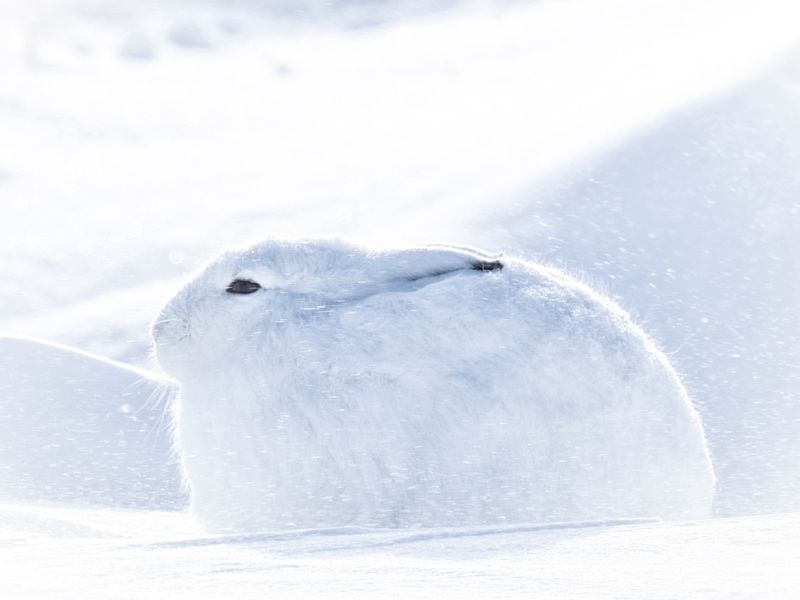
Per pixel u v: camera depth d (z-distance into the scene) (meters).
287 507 18.09
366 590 8.58
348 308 18.28
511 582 8.78
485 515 17.19
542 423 17.16
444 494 17.30
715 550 10.05
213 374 18.72
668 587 8.41
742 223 51.25
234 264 19.00
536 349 17.47
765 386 35.94
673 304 43.94
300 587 8.75
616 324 18.12
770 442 30.89
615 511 17.08
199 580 9.05
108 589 8.73
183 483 22.34
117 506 23.47
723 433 31.70
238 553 11.02
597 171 58.06
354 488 17.67
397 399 17.55
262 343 18.44
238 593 8.55
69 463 25.16
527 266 18.88
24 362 28.98
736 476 28.50
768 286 45.25
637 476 17.14
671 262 48.28
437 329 17.72
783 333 40.75
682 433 17.55
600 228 52.28
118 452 25.47
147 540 12.08
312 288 18.89
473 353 17.58
